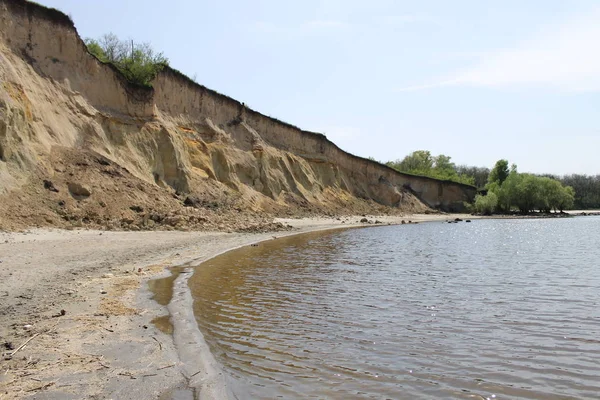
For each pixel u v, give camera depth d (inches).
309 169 2126.0
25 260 483.8
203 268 539.5
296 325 307.7
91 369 210.8
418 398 196.1
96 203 859.4
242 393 195.2
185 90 1485.0
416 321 323.9
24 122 826.8
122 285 401.7
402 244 964.6
